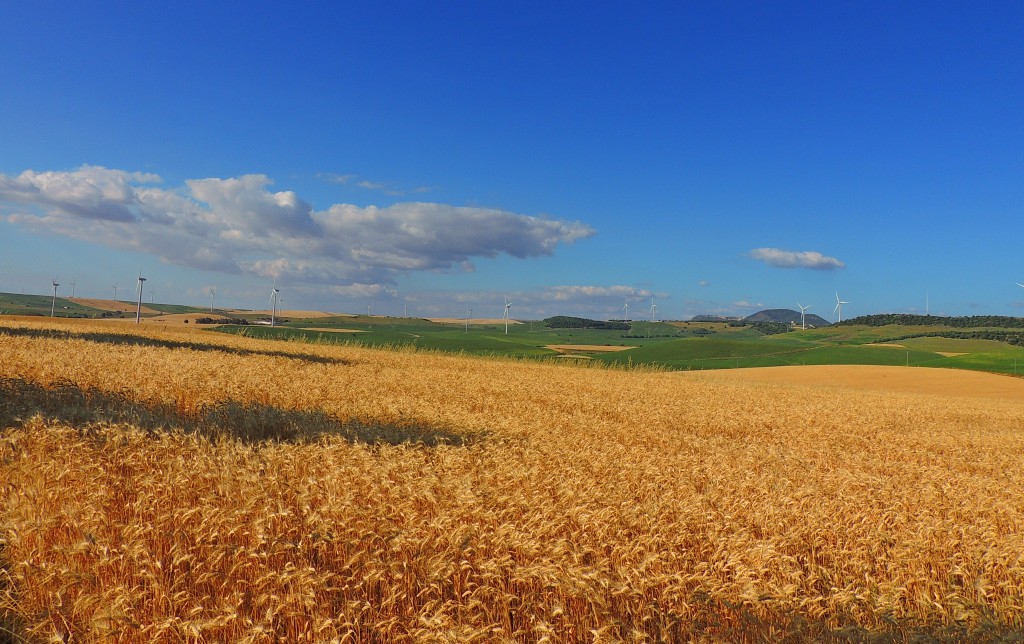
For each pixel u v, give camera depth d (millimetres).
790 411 33000
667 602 7730
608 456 15555
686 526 9969
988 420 35500
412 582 7598
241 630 6672
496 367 54844
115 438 11672
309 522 8438
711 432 24391
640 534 9391
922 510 12070
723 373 73500
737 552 8891
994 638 7703
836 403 39562
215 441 13305
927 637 7461
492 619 7332
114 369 23297
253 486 9680
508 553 8062
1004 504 12906
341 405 20562
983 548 10039
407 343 101938
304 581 6938
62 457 10570
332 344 76875
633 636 7000
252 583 7223
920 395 52719
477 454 14352
